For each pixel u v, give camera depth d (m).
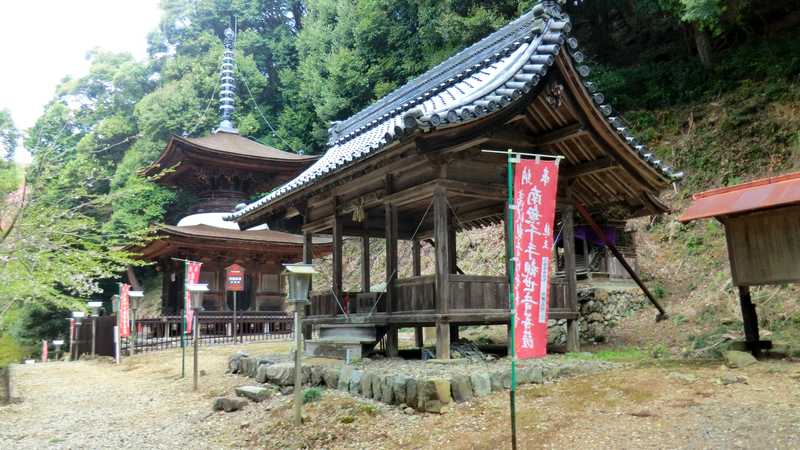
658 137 19.67
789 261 8.59
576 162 11.77
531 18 11.48
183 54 40.47
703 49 19.92
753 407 6.31
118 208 30.75
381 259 27.89
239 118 38.38
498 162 10.81
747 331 9.21
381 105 15.68
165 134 35.12
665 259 15.97
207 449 7.95
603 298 13.77
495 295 10.35
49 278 7.76
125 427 9.62
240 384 11.74
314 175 12.01
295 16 45.41
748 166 16.36
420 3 26.38
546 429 6.45
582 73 10.13
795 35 18.75
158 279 38.69
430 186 10.05
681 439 5.70
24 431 9.67
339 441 7.27
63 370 18.58
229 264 25.92
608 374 8.68
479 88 9.58
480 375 8.11
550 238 6.48
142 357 18.52
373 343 11.47
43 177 7.99
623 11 25.14
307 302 8.48
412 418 7.48
